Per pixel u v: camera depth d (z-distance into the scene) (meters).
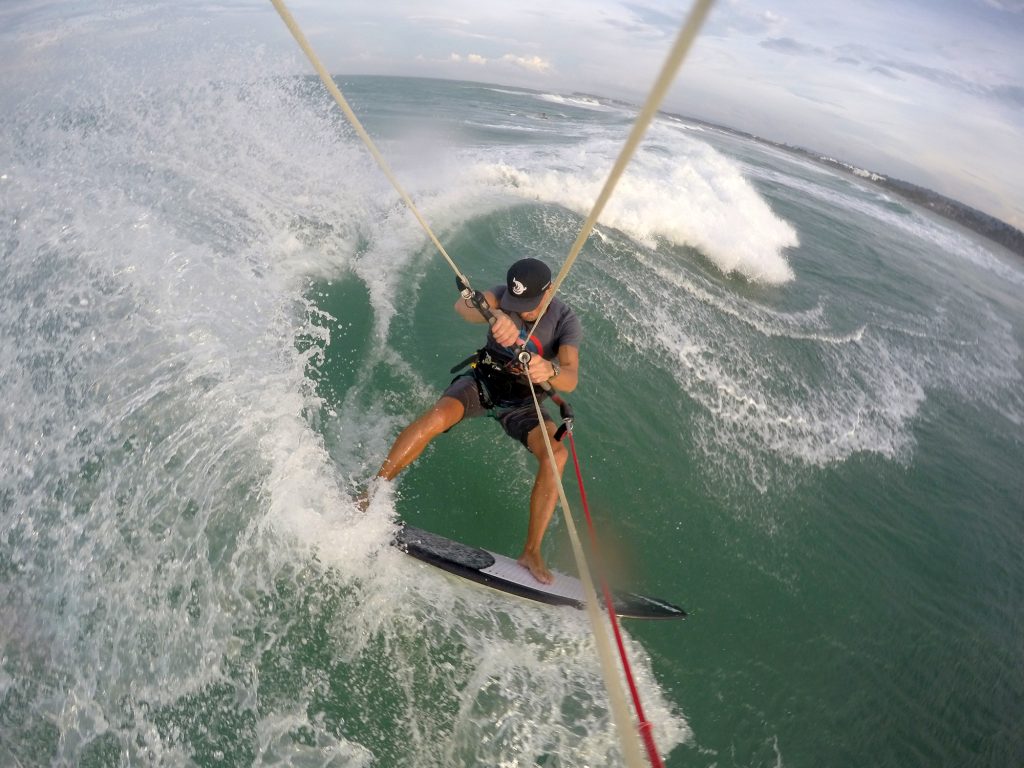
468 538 4.30
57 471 3.78
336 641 3.49
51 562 3.43
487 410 4.43
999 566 5.80
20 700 3.00
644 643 4.01
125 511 3.65
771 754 3.71
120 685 3.13
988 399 9.04
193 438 3.98
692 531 4.92
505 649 3.66
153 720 3.07
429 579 3.81
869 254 13.32
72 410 4.05
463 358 5.68
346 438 4.59
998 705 4.46
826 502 5.73
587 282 7.44
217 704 3.18
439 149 11.91
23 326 4.45
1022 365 10.73
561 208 9.40
